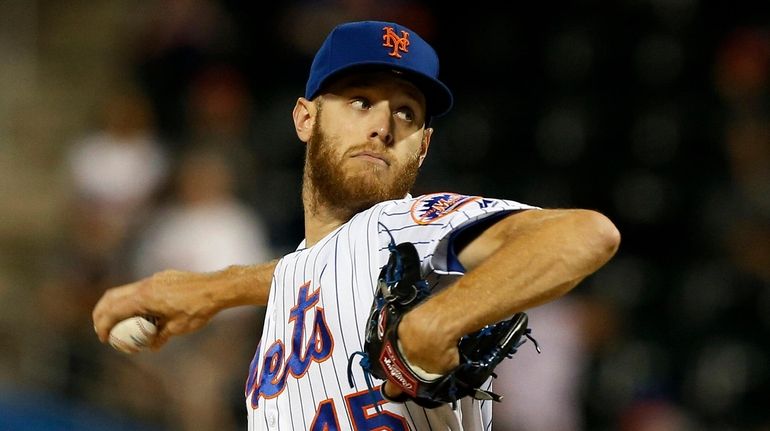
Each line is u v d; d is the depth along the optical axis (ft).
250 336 104.42
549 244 29.07
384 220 34.81
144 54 144.36
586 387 109.29
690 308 121.80
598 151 135.03
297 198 128.98
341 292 34.83
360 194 38.19
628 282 123.65
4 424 87.04
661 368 116.67
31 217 134.31
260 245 112.27
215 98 133.18
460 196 34.24
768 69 137.59
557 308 107.04
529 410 102.68
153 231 108.47
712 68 140.15
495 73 143.64
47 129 151.84
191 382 96.68
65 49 162.91
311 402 35.06
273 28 144.05
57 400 95.66
